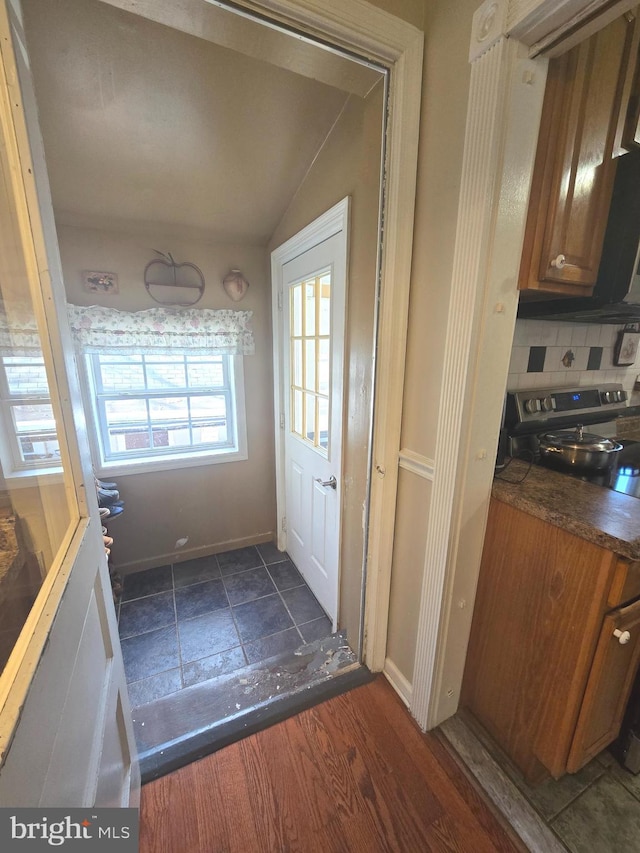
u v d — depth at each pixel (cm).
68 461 77
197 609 204
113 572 211
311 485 205
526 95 80
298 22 86
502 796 109
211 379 239
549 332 158
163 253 201
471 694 130
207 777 114
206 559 250
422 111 100
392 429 123
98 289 191
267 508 266
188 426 239
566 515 92
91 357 208
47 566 67
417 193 105
